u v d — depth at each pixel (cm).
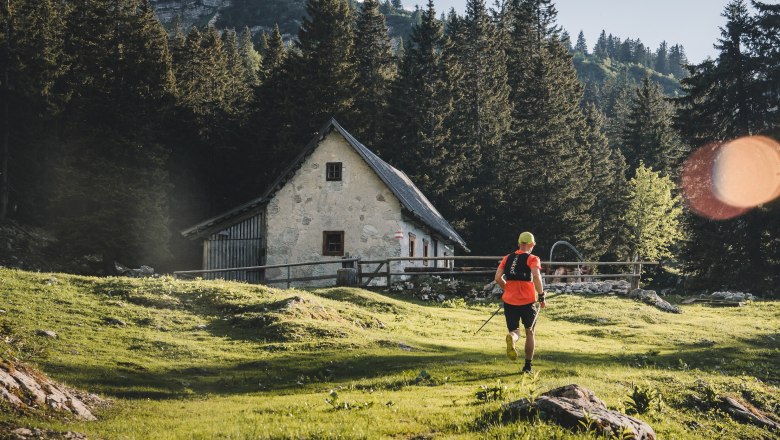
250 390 1123
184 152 5662
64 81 5619
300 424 773
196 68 7150
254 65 13588
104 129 4684
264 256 3609
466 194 6025
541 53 7594
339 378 1206
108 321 1552
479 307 2659
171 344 1423
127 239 4509
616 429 728
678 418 943
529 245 1091
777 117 4475
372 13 6994
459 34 7825
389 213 3447
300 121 5494
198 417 867
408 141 6059
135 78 5022
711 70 4728
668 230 6562
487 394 914
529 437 690
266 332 1580
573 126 7381
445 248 4641
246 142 5819
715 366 1545
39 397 839
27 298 1633
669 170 8038
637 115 8394
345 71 5703
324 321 1720
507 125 7006
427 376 1129
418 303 2747
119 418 856
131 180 4669
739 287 4288
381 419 792
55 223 4562
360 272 2952
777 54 4459
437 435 739
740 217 4431
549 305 2658
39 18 5303
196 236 3656
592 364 1437
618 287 3014
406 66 6306
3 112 4981
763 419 1015
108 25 5138
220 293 1900
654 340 1970
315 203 3516
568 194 5891
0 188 4897
